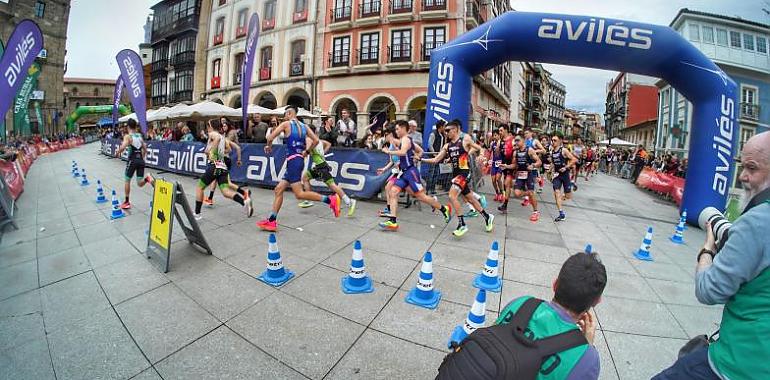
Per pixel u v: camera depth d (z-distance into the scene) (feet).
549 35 21.39
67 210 19.10
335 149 23.06
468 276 11.39
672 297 10.78
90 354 7.32
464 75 23.99
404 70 60.44
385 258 12.73
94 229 15.60
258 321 8.54
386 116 63.82
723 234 4.59
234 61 80.89
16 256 12.49
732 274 3.84
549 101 251.80
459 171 15.52
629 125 133.80
